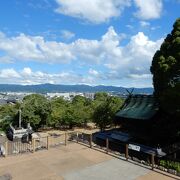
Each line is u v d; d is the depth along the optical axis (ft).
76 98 267.18
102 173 65.16
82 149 85.40
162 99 76.23
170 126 86.74
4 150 82.89
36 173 65.10
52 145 89.86
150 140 89.25
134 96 105.19
